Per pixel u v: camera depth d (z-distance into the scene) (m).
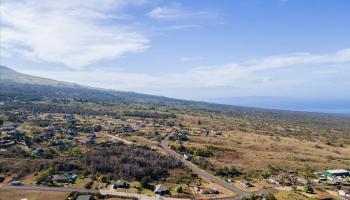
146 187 154.88
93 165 177.00
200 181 172.38
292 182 179.62
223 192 155.50
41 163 177.12
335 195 158.62
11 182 151.75
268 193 152.62
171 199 140.38
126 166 177.50
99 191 144.62
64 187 147.75
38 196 135.75
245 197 145.12
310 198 150.00
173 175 178.38
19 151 196.88
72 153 199.62
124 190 148.00
